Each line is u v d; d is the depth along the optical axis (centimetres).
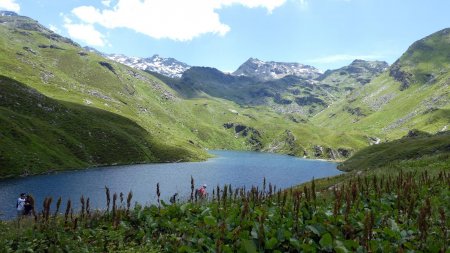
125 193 9975
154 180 13625
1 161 13362
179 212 1359
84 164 17788
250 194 1477
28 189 10419
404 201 1294
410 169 3055
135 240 1192
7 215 6719
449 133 18212
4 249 1074
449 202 1457
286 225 1062
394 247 912
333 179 4044
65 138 19312
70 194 9656
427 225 1045
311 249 876
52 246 1095
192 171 18112
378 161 16538
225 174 17450
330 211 1205
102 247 1100
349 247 884
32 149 15838
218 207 1344
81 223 1312
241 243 926
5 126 16238
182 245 1009
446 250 851
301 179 16200
